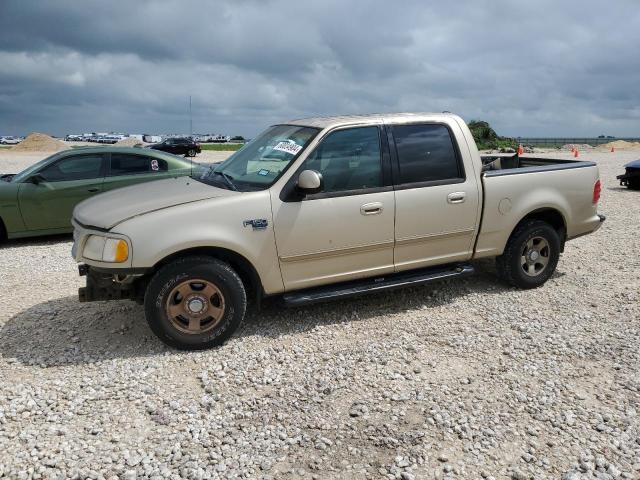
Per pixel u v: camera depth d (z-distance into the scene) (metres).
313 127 5.07
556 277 6.57
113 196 5.07
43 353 4.53
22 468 3.11
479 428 3.51
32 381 4.07
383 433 3.45
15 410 3.68
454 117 5.55
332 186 4.88
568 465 3.17
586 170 6.21
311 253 4.82
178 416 3.64
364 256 5.08
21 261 7.73
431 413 3.66
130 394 3.89
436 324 5.14
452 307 5.56
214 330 4.55
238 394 3.92
